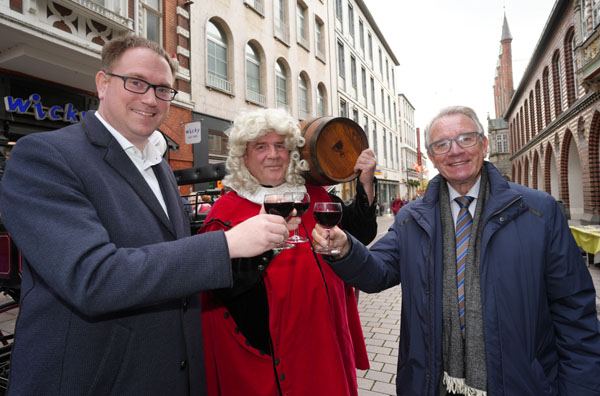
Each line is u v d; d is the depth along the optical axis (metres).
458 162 1.48
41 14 5.71
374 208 1.82
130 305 0.87
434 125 1.55
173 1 9.63
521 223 1.36
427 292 1.46
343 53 21.75
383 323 4.34
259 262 1.55
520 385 1.25
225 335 1.59
